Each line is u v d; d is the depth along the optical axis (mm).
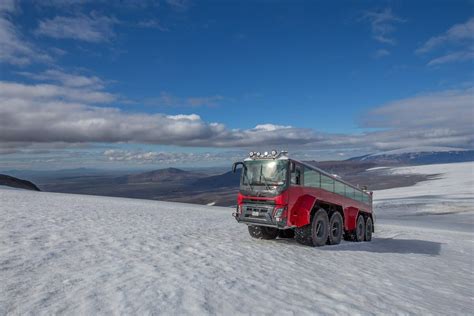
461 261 12008
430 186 128125
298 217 11227
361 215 16250
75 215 14969
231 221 18953
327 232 12414
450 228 34344
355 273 7770
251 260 8102
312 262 8656
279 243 11734
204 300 4746
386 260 10266
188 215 20797
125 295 4711
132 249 8297
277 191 10992
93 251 7734
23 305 4172
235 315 4301
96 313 4016
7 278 5258
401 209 62000
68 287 4984
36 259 6602
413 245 15609
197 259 7660
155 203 34188
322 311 4738
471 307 5941
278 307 4750
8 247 7480
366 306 5172
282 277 6625
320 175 12883
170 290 5074
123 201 32219
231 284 5719
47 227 10867
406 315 4961
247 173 11891
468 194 88438
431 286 7281
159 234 11258
